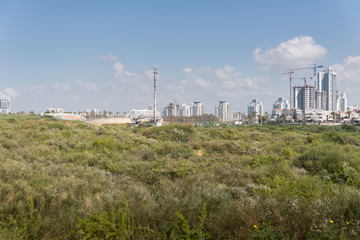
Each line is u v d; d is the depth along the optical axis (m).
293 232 3.54
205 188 5.57
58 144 14.07
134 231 3.50
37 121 26.69
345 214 4.13
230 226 3.71
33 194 5.08
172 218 3.83
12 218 3.93
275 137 28.83
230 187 6.54
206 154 14.62
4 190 5.12
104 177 7.89
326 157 9.62
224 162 11.92
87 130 23.75
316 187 6.25
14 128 21.03
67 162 10.42
